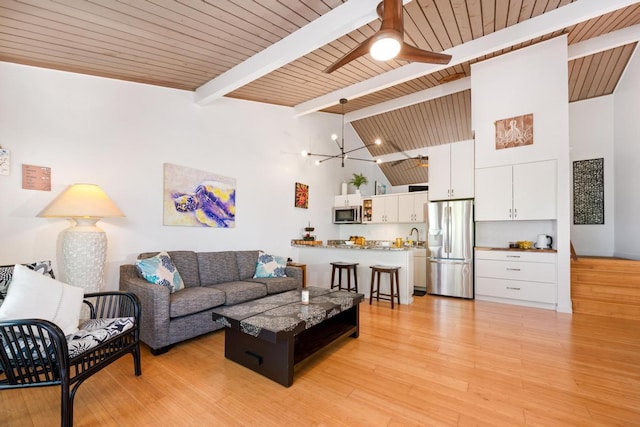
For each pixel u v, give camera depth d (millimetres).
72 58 2807
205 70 3441
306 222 5969
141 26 2488
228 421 1735
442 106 5945
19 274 1878
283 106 5430
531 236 4664
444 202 4992
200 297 2951
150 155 3592
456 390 2061
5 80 2656
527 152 4305
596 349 2732
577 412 1814
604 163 5469
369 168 7945
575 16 3037
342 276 5082
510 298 4387
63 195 2689
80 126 3064
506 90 4461
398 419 1752
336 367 2396
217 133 4340
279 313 2480
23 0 2031
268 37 2898
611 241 5379
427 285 5129
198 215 4066
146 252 3494
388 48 2064
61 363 1567
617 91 5246
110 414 1792
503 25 3318
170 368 2385
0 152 2617
